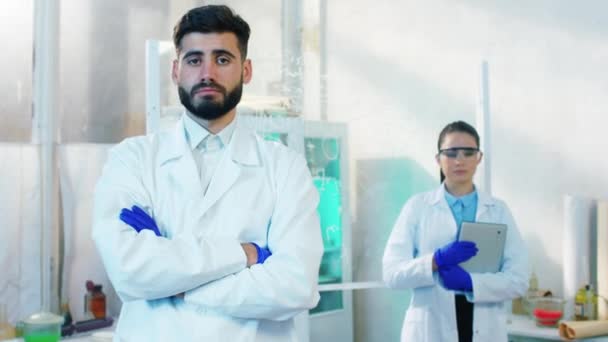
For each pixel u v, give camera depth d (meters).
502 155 3.32
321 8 2.85
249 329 1.25
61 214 2.98
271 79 2.74
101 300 2.94
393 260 2.45
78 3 3.22
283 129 2.50
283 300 1.24
